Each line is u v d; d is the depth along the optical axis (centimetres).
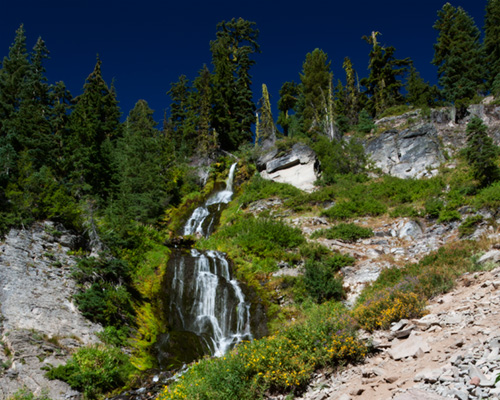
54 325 1423
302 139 3934
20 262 1557
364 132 3891
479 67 3919
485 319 777
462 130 3412
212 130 4591
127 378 1345
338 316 1049
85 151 2955
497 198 2097
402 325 900
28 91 3422
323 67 4966
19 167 2084
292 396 767
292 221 2759
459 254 1499
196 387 900
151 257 2223
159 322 1836
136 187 3234
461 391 514
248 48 5456
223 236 2750
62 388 1203
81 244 1944
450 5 4281
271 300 1994
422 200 2609
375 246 2280
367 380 693
